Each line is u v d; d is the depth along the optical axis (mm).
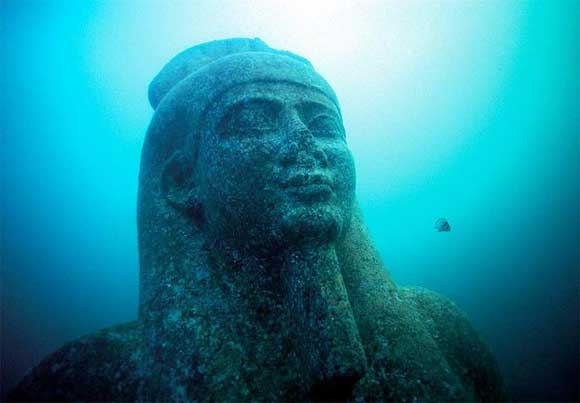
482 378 2311
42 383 2172
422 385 1942
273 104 2459
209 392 1912
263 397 1933
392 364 2047
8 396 2184
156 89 3760
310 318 1882
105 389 2119
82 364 2223
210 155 2426
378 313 2311
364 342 2170
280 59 2746
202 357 2037
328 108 2695
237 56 2738
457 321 2559
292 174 2178
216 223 2443
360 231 2891
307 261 2037
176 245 2555
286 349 2131
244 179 2281
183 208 2680
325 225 2074
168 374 2033
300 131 2309
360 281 2496
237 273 2414
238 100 2436
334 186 2412
